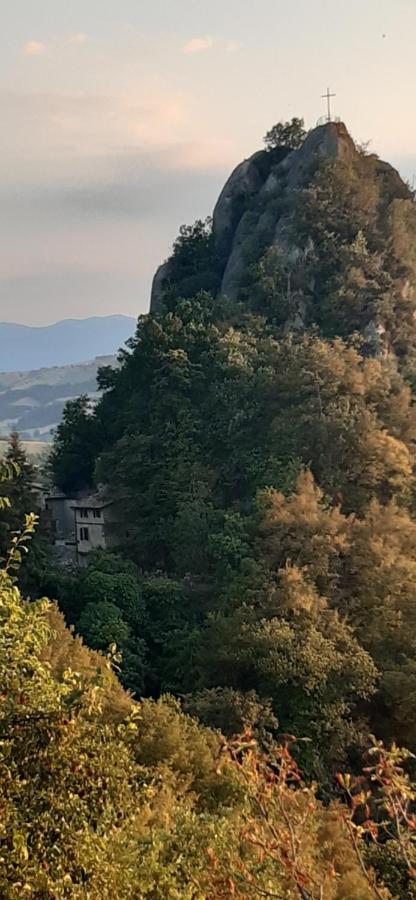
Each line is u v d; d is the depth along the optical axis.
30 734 10.91
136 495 60.09
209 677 40.09
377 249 78.94
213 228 95.06
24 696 11.09
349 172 80.69
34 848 10.34
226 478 58.34
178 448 59.69
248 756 10.01
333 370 58.41
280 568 44.59
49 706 11.05
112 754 11.84
